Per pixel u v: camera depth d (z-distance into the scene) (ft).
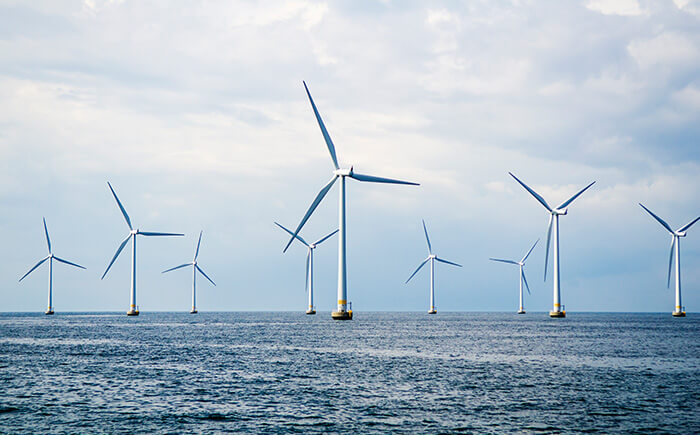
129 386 166.61
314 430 120.26
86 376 184.44
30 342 317.83
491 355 248.11
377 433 118.11
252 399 148.66
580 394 155.74
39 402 144.97
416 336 370.73
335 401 146.41
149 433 118.01
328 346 291.38
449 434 117.60
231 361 223.51
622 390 161.58
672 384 171.73
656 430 120.37
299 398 149.89
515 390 161.38
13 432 118.73
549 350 272.92
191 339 341.82
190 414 132.87
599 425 124.06
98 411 135.74
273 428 121.60
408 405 141.90
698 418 129.70
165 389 162.09
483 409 137.90
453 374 189.67
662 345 305.53
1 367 204.33
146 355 245.24
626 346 297.74
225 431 119.55
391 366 209.15
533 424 124.77
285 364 214.28
